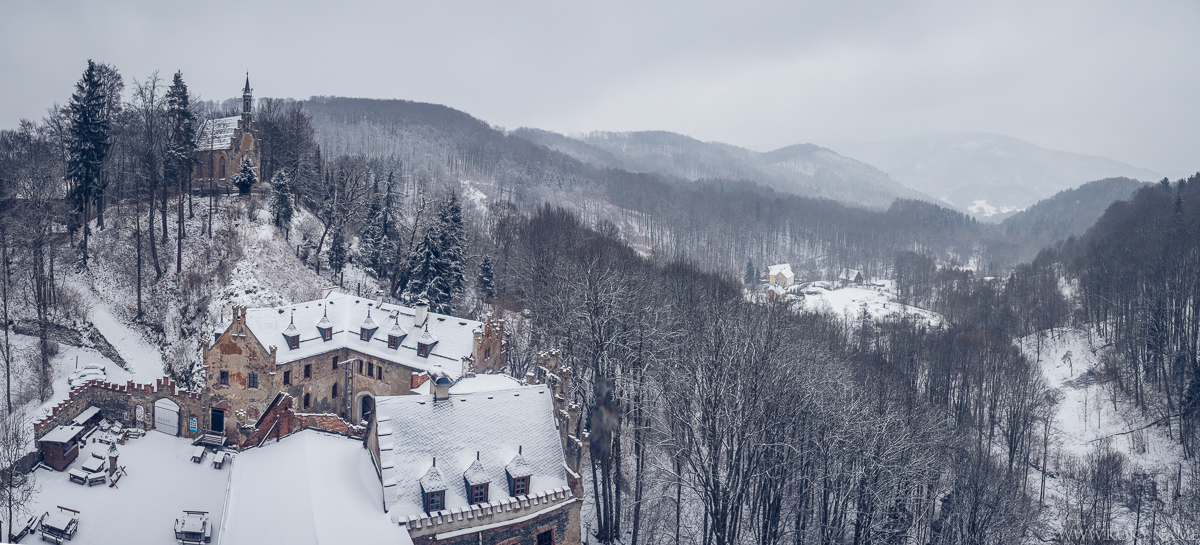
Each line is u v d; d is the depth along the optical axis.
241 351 61.25
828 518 53.28
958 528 57.28
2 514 47.25
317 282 102.88
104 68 96.06
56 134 102.94
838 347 95.88
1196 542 67.06
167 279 92.69
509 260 110.81
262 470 46.81
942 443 64.44
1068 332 131.25
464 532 42.38
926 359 105.88
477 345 65.75
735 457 49.31
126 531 48.34
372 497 42.94
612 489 63.19
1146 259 123.75
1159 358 102.69
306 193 125.75
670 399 56.56
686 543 58.00
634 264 98.88
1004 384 95.50
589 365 74.69
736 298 95.50
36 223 82.31
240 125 117.38
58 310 83.56
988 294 152.12
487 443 46.38
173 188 110.81
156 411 62.66
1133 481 83.75
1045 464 86.00
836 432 52.47
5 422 59.19
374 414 45.97
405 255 109.62
